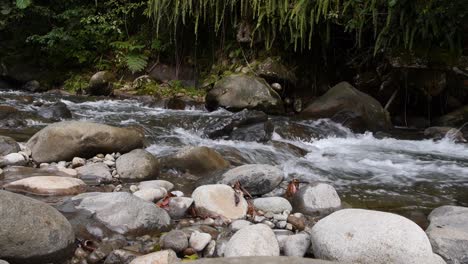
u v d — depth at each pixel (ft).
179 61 32.40
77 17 34.83
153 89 30.17
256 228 7.67
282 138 18.93
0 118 17.21
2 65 34.35
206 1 27.84
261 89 24.43
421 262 6.73
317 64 28.37
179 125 19.48
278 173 11.30
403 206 11.30
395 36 23.09
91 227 7.90
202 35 31.76
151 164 12.03
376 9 21.71
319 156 16.71
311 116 22.65
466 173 14.98
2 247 6.29
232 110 24.04
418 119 25.55
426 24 20.66
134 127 18.25
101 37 34.73
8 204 6.56
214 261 4.67
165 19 32.14
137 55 32.71
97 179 11.19
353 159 16.56
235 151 15.43
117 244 7.57
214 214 9.20
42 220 6.81
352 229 7.23
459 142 20.40
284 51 28.32
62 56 34.81
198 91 29.66
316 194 10.40
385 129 22.82
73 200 8.70
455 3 19.56
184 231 8.18
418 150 18.81
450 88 23.90
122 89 30.48
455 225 9.14
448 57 22.40
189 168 12.61
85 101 26.37
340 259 6.99
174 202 9.30
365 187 13.00
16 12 34.58
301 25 23.66
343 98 22.36
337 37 27.14
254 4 25.85
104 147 12.86
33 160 12.39
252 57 29.14
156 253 7.00
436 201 11.86
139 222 8.21
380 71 25.35
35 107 21.45
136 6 33.35
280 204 9.86
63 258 6.95
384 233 6.98
